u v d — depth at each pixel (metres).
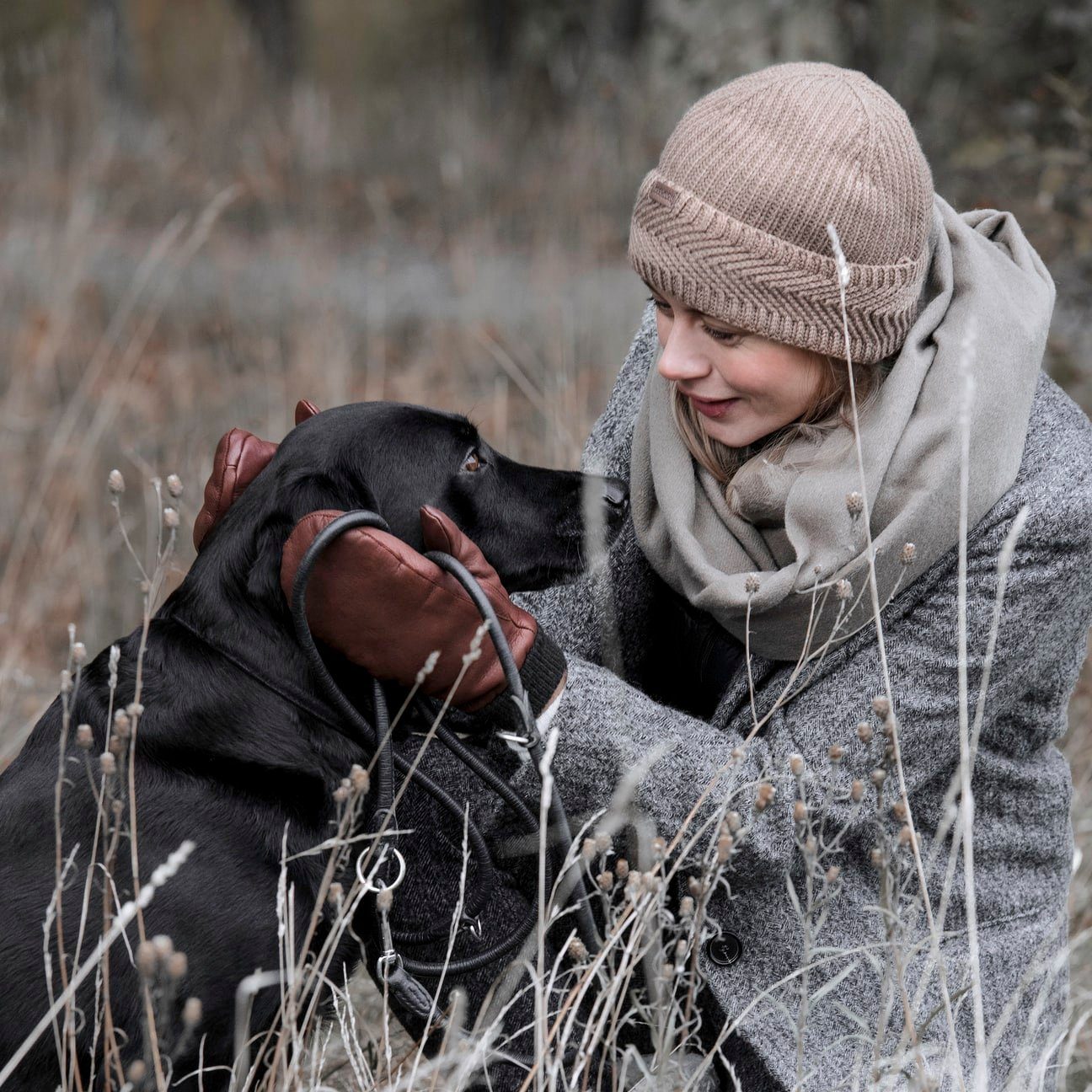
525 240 9.27
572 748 2.24
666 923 2.26
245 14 18.16
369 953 2.57
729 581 2.27
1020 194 4.80
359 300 8.65
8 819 2.26
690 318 2.29
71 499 5.10
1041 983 2.46
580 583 2.62
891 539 2.17
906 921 2.31
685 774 2.24
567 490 2.70
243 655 2.32
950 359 2.21
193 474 5.03
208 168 12.07
